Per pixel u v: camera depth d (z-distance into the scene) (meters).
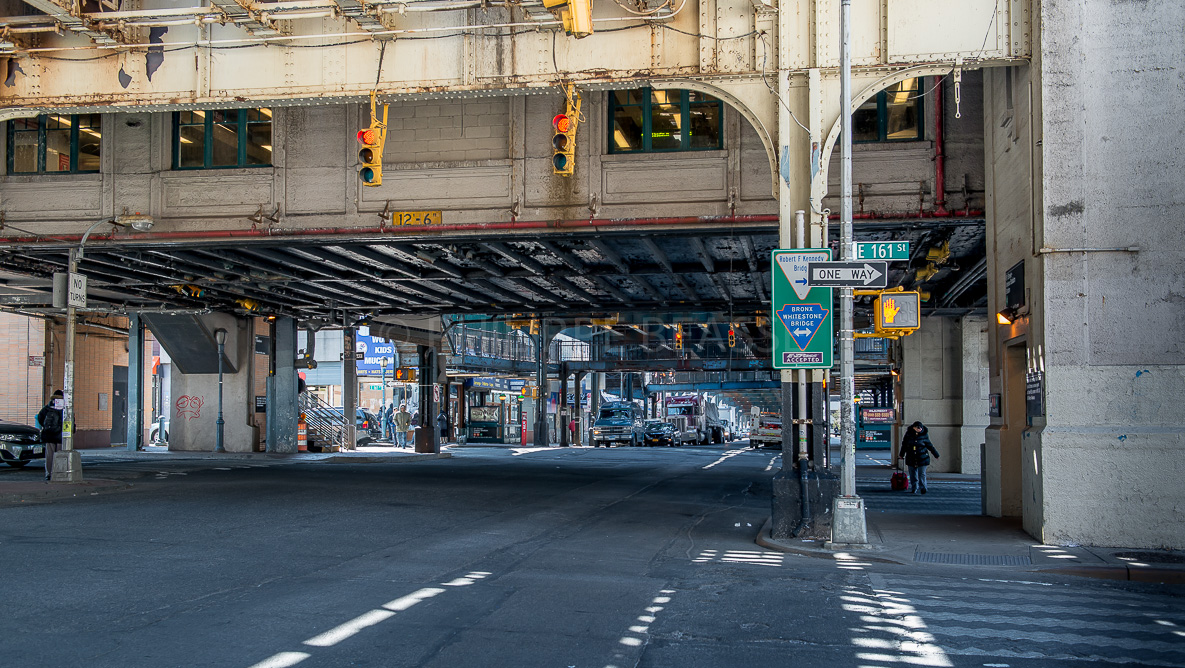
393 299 29.80
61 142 19.97
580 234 18.11
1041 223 12.30
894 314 12.85
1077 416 11.95
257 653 6.25
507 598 8.30
